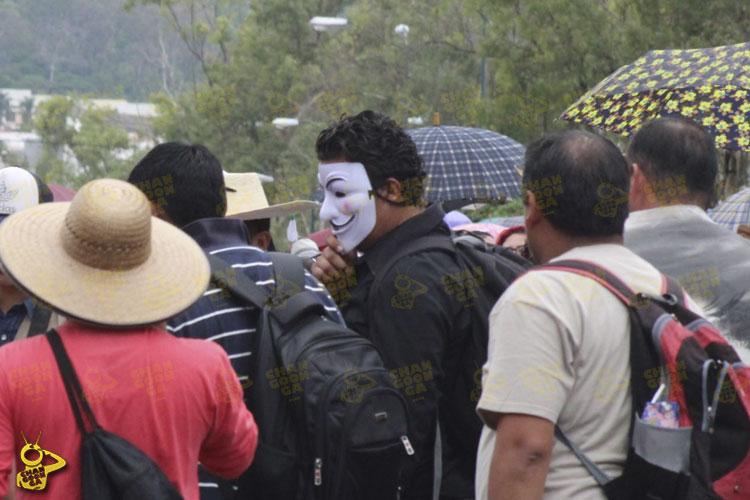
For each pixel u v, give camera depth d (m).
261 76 71.00
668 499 3.77
